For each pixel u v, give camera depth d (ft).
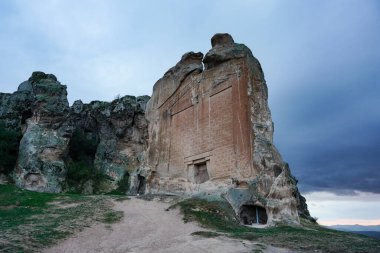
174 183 103.09
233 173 86.02
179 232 61.31
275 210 73.36
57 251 48.16
